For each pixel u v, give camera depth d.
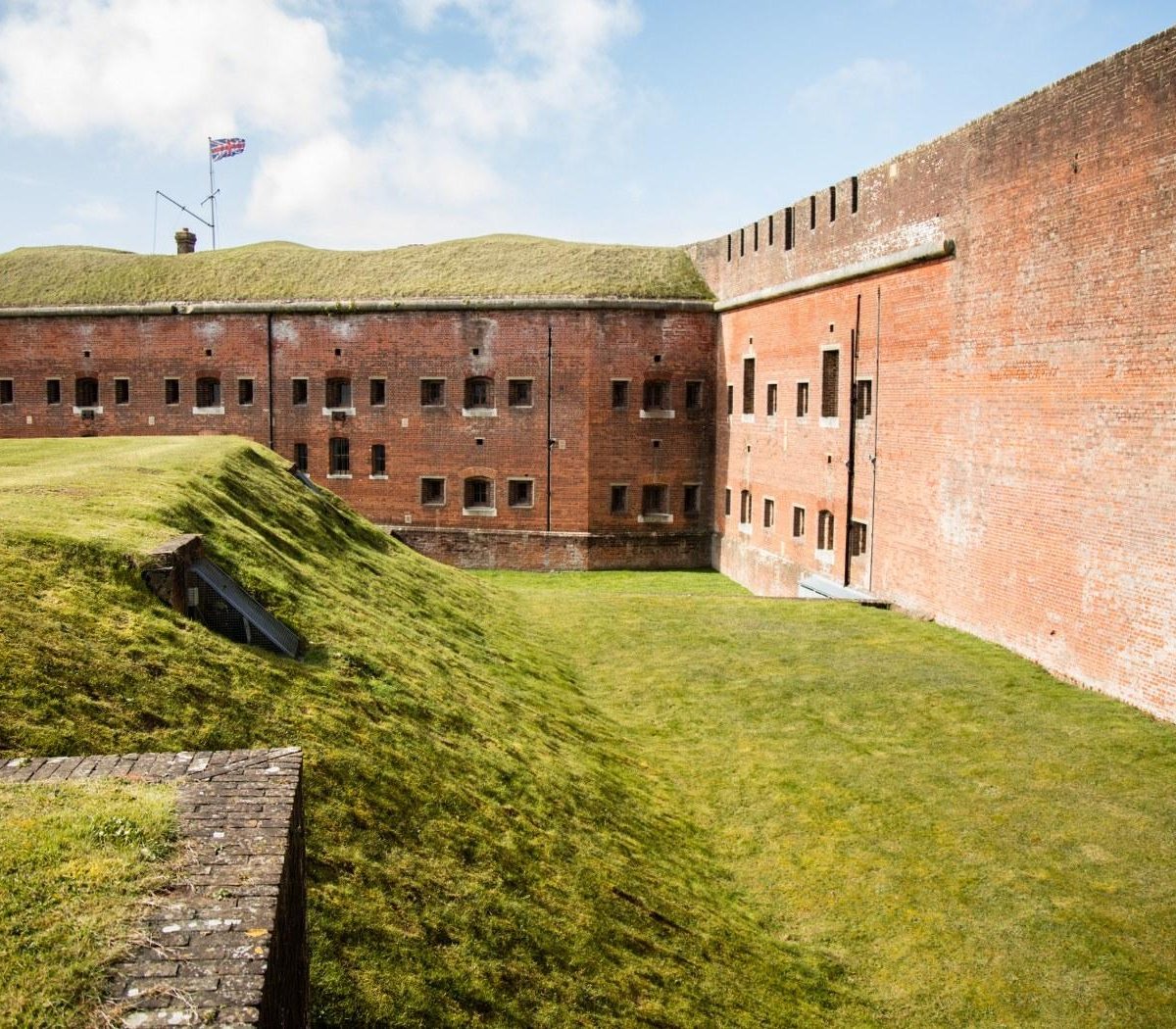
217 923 3.64
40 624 7.74
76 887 3.80
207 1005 3.22
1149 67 12.70
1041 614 15.21
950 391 17.47
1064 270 14.41
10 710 6.61
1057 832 10.36
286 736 8.01
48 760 5.08
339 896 6.34
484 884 7.48
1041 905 9.13
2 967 3.32
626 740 13.09
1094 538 13.98
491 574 30.31
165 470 14.77
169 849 4.16
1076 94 14.04
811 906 9.30
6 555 8.61
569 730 12.52
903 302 18.95
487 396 31.45
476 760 9.72
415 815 7.93
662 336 30.48
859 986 8.15
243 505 15.25
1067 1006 7.83
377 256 35.38
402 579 17.61
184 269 35.66
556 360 30.56
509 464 31.14
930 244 17.69
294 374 32.50
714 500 30.88
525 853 8.32
